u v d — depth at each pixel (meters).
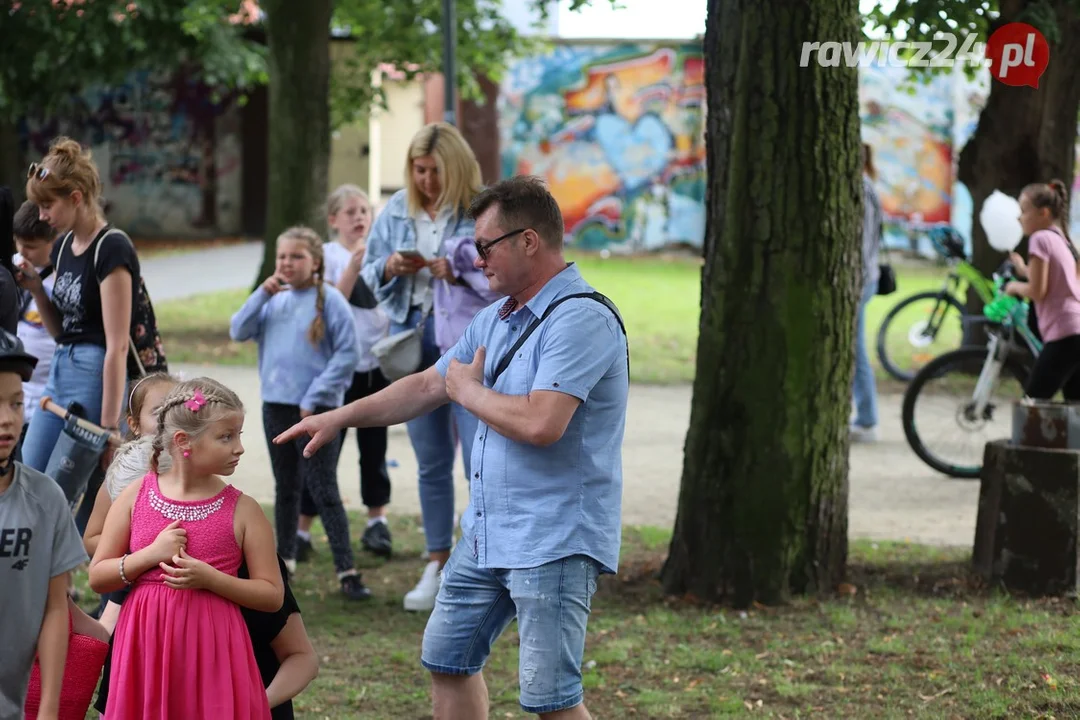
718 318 5.84
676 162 27.91
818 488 5.86
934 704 4.59
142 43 18.22
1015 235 8.39
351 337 5.93
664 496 8.30
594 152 28.02
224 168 30.36
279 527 6.08
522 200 3.48
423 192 5.82
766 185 5.69
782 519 5.80
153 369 5.36
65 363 5.13
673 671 5.00
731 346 5.81
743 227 5.75
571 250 28.19
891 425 10.72
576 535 3.43
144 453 3.84
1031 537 5.88
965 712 4.49
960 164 12.38
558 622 3.42
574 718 3.46
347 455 9.52
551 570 3.41
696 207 28.00
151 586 3.24
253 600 3.27
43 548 3.07
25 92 19.16
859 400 9.98
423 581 5.85
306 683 3.44
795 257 5.72
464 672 3.69
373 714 4.59
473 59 18.00
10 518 3.03
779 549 5.80
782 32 5.62
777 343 5.75
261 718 3.26
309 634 5.45
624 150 27.97
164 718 3.17
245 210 30.42
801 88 5.64
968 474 8.71
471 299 5.61
